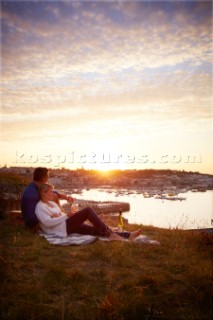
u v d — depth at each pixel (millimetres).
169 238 6949
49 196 6988
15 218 7863
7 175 11328
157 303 3488
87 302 3574
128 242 6070
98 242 5984
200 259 5133
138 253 5410
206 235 6695
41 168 7176
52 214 6812
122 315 3227
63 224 6562
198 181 161125
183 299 3625
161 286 3951
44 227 6746
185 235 7043
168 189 154625
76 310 3367
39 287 3887
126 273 4375
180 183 162750
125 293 3742
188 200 112688
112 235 6332
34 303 3461
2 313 3268
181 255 5328
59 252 5406
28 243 5891
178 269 4578
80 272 4281
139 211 66562
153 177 169000
